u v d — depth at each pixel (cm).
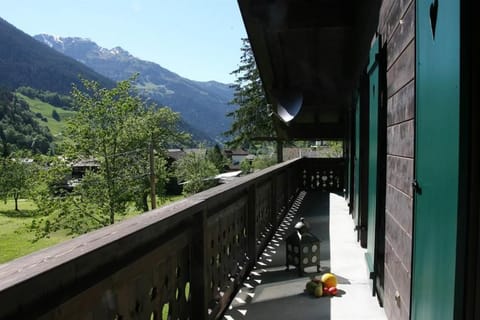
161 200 2477
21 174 3272
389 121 276
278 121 1029
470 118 125
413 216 197
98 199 1992
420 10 183
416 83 192
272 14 529
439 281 150
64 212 1945
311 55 698
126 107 2141
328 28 546
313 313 278
